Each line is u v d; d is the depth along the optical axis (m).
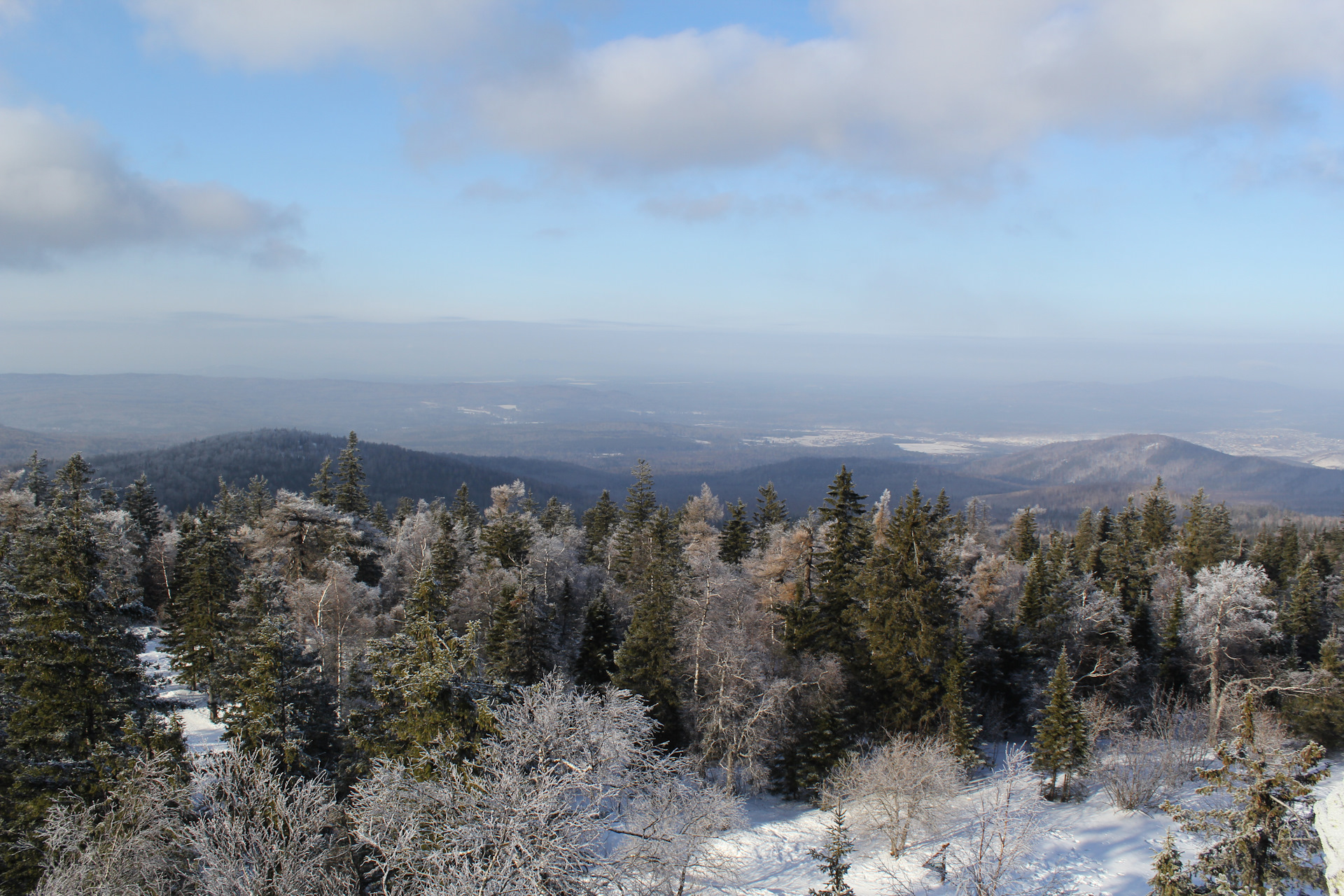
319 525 55.50
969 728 39.09
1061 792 37.72
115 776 24.12
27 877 23.52
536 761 22.45
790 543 49.97
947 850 31.67
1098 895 27.78
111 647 26.53
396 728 26.59
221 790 22.62
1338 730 40.47
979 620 52.72
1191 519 74.06
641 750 24.20
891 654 41.06
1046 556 73.50
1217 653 47.09
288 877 18.62
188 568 49.94
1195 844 30.62
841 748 38.66
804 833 34.78
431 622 26.84
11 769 24.50
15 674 25.50
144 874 19.78
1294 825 17.83
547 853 17.81
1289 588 67.06
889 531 45.31
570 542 77.88
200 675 44.38
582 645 45.09
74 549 26.00
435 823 19.45
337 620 44.59
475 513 93.19
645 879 22.88
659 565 43.38
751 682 39.00
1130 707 46.22
